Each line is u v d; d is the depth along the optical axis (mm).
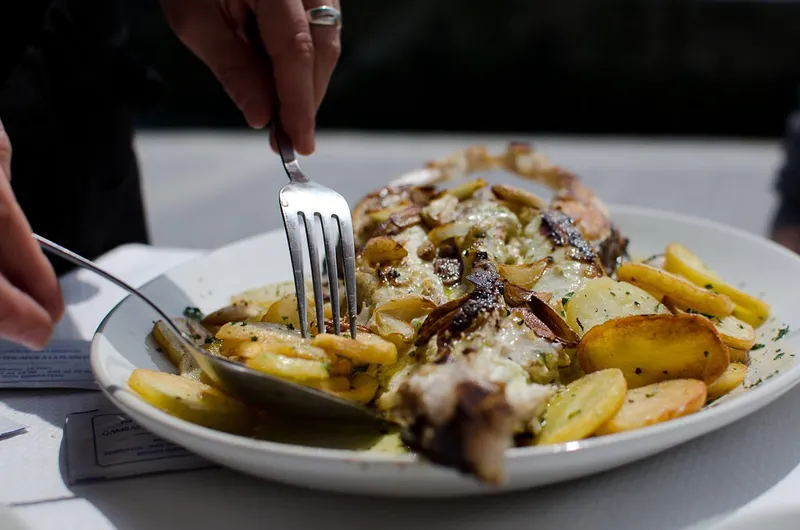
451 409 230
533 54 1499
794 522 266
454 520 264
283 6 389
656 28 1435
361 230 396
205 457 273
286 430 289
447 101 1550
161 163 1127
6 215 254
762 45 1397
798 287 374
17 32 460
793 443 292
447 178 473
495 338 296
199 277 411
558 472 252
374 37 1502
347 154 1139
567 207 403
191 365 323
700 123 1472
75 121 530
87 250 549
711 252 423
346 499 274
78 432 311
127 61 564
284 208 342
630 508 267
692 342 295
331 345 297
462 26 1486
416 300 332
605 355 303
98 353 309
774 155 1153
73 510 273
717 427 271
